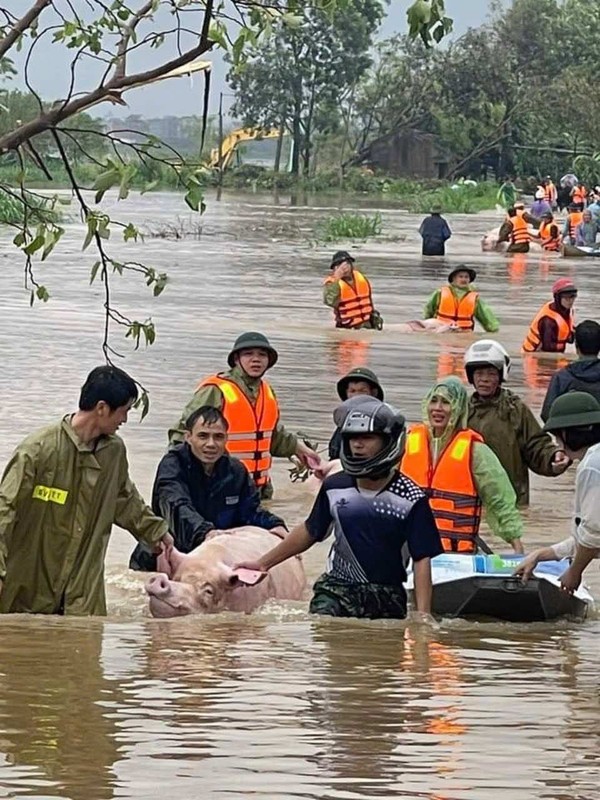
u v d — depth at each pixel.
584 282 40.22
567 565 12.35
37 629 10.56
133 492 11.20
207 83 9.81
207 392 13.88
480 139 108.25
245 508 12.41
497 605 11.35
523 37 113.88
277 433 14.17
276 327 27.77
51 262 41.44
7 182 10.12
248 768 8.31
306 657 10.20
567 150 104.88
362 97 113.00
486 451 12.34
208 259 44.22
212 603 11.28
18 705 9.09
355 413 11.03
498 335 27.55
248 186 111.25
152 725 8.84
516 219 51.81
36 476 10.80
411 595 11.45
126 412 10.90
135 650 10.20
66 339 25.02
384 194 104.50
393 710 9.20
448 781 8.24
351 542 11.14
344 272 27.70
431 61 110.94
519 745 8.71
